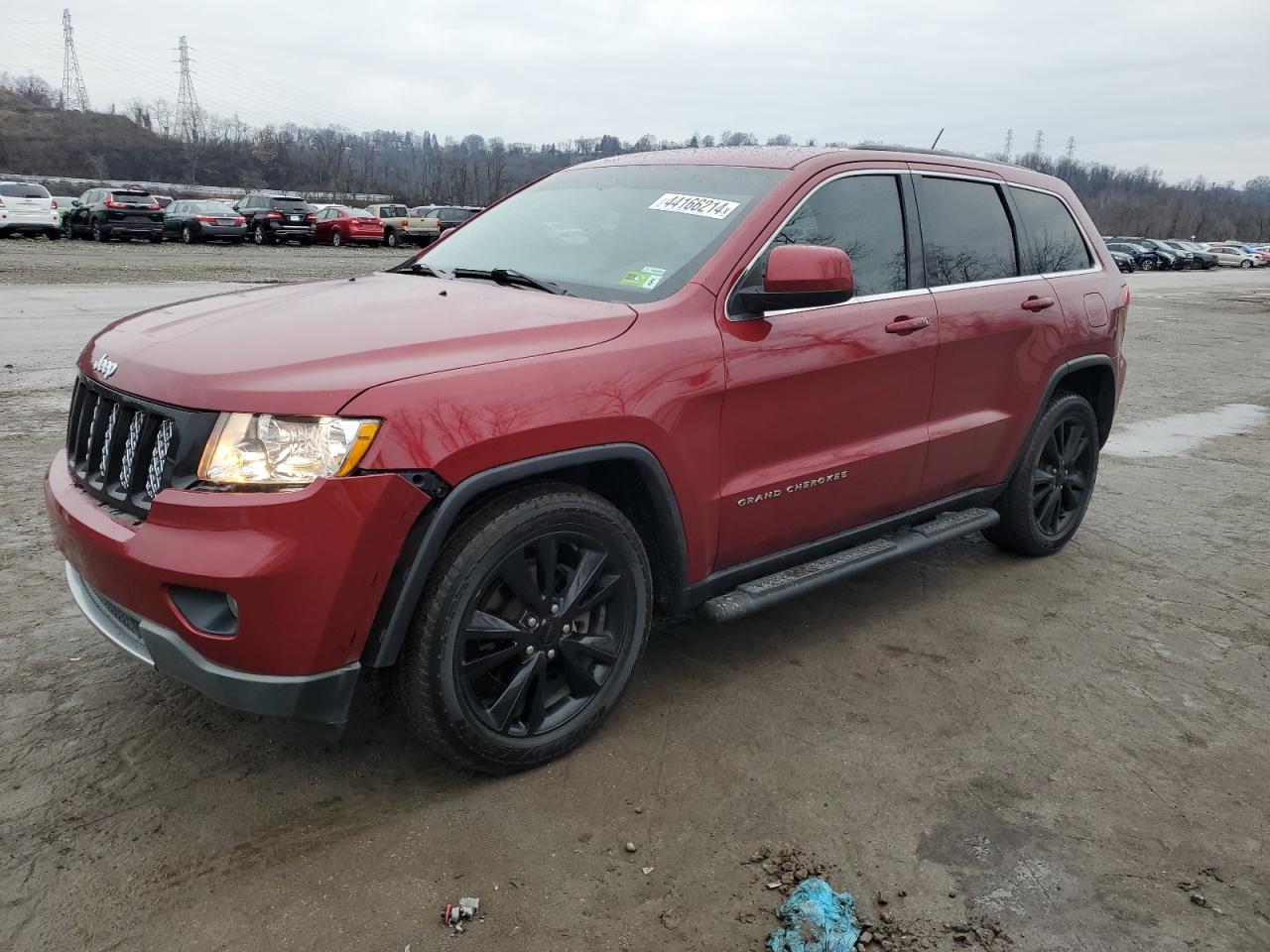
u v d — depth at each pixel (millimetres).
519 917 2314
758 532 3352
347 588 2404
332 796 2738
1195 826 2770
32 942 2178
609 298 3152
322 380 2404
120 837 2527
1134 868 2576
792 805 2783
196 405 2398
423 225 33469
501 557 2654
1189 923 2381
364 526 2373
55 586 3986
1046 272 4586
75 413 3014
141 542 2393
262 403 2355
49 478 2980
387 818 2656
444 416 2475
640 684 3451
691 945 2250
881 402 3656
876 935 2287
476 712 2713
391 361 2523
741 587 3408
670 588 3219
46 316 11641
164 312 3131
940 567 4758
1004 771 3010
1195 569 4844
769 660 3678
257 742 2980
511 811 2709
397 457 2393
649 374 2883
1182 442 7914
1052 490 4801
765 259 3279
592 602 2922
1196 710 3438
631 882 2449
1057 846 2652
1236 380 11594
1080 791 2914
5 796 2664
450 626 2584
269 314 2900
